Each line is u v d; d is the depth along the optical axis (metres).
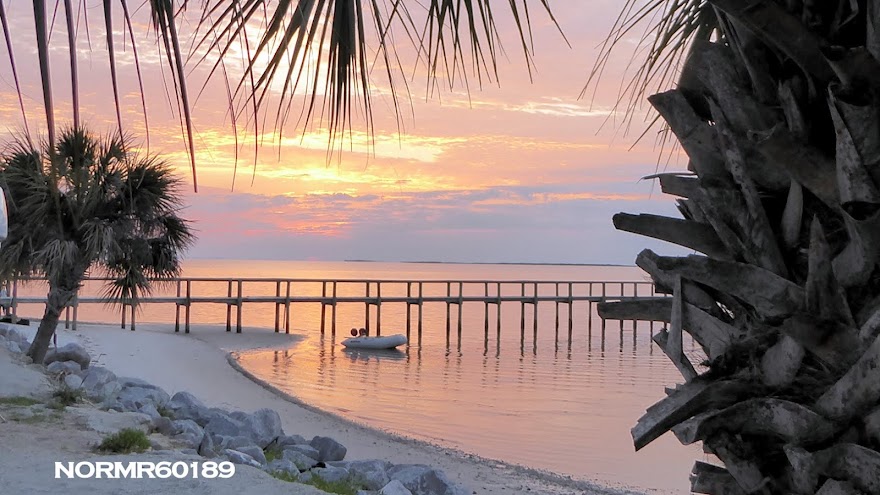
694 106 2.42
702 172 2.36
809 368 2.06
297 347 36.84
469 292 110.50
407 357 36.47
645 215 2.46
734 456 2.09
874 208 1.84
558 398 24.91
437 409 21.98
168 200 11.08
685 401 2.16
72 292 11.62
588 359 37.16
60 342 23.03
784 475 2.07
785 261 2.14
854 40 2.04
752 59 2.18
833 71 1.96
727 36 2.29
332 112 1.68
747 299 2.14
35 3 0.91
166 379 21.48
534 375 30.86
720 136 2.25
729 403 2.14
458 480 13.20
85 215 10.30
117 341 26.62
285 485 6.30
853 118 1.90
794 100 2.04
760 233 2.16
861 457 1.81
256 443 10.95
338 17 1.64
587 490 13.29
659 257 2.24
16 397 9.09
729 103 2.24
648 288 80.69
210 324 44.53
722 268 2.15
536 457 16.17
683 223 2.40
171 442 8.04
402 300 42.25
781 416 1.98
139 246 11.02
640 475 14.89
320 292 100.56
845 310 1.97
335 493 7.59
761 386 2.12
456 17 1.74
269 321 56.25
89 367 14.04
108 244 10.25
